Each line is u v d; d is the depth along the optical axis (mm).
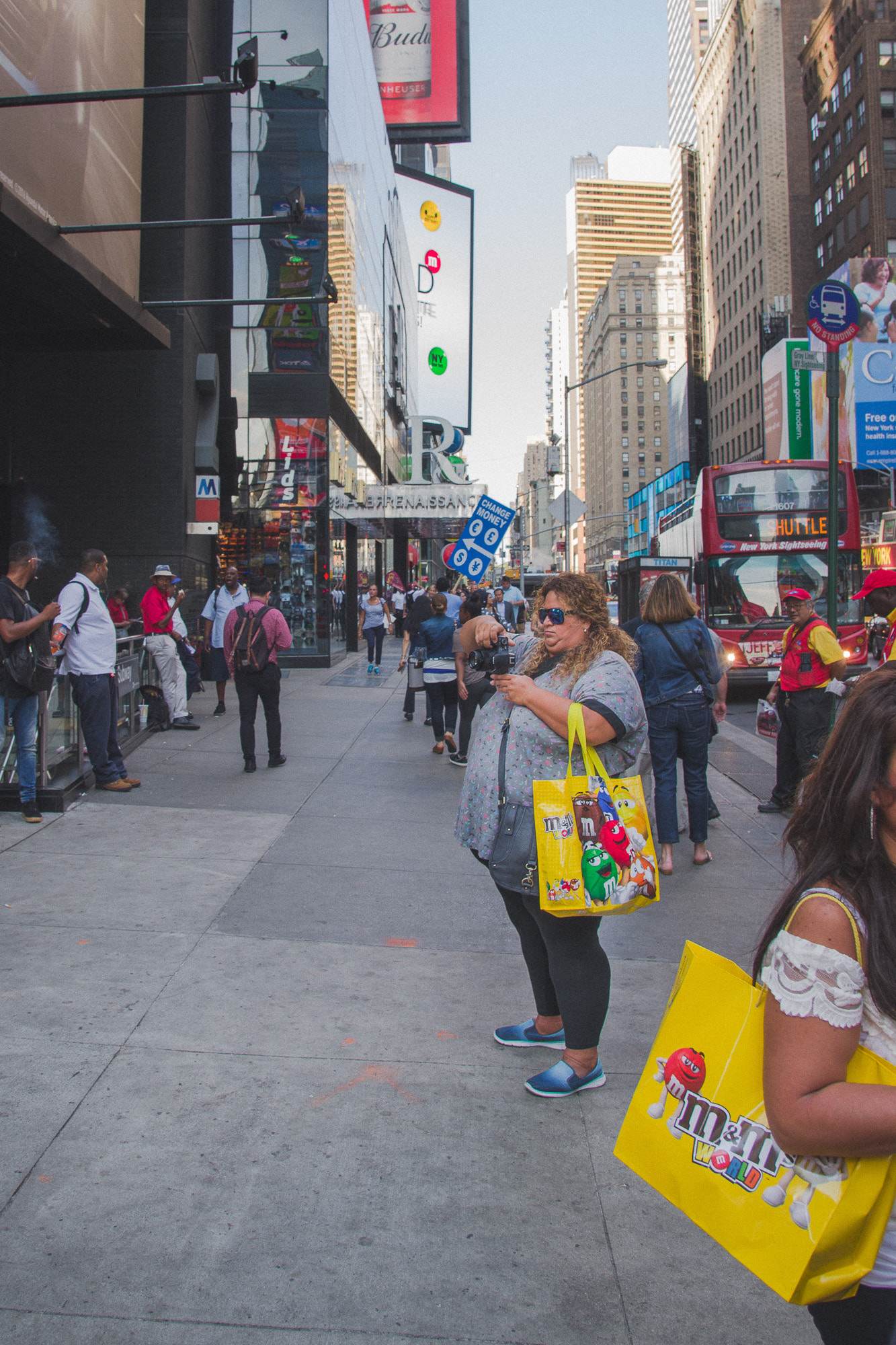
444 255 70250
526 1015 4113
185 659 14922
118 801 7887
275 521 20547
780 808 8258
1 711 7465
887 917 1438
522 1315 2371
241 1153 3010
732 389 91125
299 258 20000
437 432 52688
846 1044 1416
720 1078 1611
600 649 3365
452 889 5852
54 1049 3633
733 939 5188
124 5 14141
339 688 17375
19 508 16859
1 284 12375
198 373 17469
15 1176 2850
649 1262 2588
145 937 4871
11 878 5773
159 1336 2254
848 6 64875
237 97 19719
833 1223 1434
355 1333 2289
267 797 8234
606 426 163125
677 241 112062
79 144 12461
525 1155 3066
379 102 37656
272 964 4582
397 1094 3410
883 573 5938
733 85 87750
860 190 64500
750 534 17078
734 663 16984
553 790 3078
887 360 35750
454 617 12688
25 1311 2314
